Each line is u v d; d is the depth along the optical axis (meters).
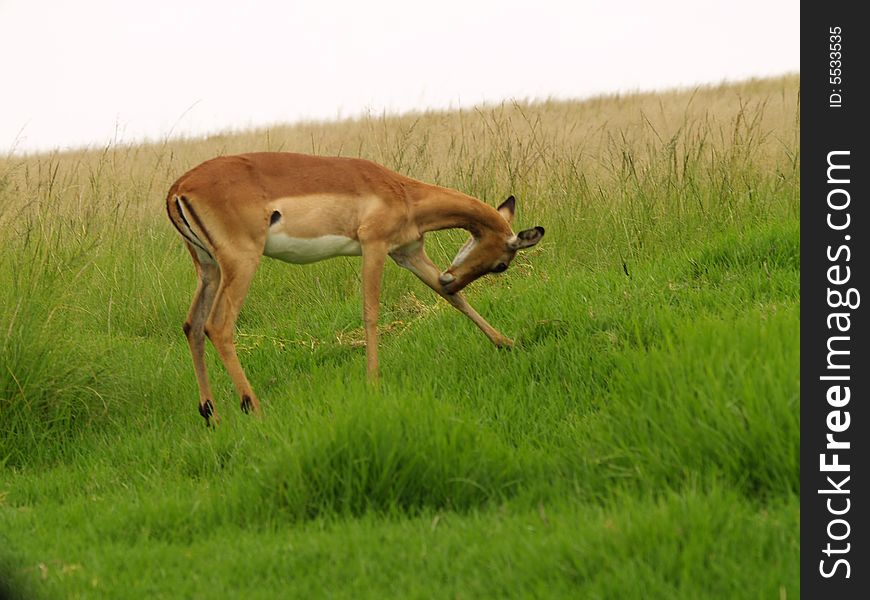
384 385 21.80
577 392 21.31
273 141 71.31
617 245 34.12
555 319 24.92
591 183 40.81
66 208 39.91
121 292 35.25
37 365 24.91
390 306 32.56
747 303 23.95
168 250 39.12
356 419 18.11
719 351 18.00
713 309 24.00
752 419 15.88
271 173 24.22
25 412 24.27
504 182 39.34
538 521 15.34
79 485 21.50
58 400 24.98
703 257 28.50
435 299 31.98
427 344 26.11
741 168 37.19
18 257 27.83
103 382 26.11
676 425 16.72
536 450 19.08
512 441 20.09
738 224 33.06
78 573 15.48
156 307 34.91
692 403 16.89
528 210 36.72
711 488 15.49
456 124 62.44
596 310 24.98
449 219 26.00
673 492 15.20
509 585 13.48
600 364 21.72
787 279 25.19
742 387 16.66
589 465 17.14
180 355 30.52
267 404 24.31
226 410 25.19
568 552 13.93
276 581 14.62
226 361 23.81
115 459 22.92
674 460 16.28
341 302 34.12
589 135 56.62
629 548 13.67
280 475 17.98
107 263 36.31
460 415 19.45
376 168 25.55
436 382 22.77
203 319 24.84
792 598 12.41
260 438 21.14
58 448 24.28
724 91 97.12
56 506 20.09
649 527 13.88
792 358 17.12
